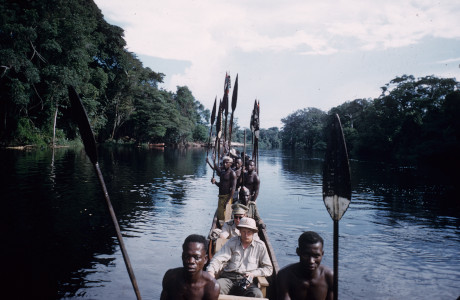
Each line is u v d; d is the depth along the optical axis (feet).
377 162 128.77
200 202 41.42
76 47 114.01
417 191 54.80
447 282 20.76
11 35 100.42
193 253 8.60
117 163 84.28
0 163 69.41
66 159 84.74
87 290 17.65
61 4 112.37
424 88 149.38
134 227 29.43
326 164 6.70
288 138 382.63
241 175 27.27
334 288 6.59
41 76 111.55
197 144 261.03
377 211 39.99
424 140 125.59
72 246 24.14
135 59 189.98
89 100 129.49
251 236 13.82
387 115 163.53
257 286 14.26
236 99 31.24
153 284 18.61
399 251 26.17
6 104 111.96
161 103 204.95
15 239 25.23
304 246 8.71
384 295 18.97
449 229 32.40
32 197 38.75
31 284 18.19
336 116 6.53
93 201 38.29
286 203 44.52
